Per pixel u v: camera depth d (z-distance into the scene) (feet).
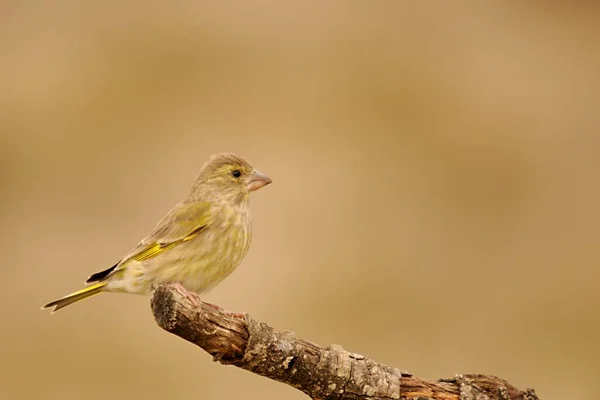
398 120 54.80
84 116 53.36
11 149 51.37
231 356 23.21
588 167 52.24
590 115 54.49
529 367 41.45
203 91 55.47
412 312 43.86
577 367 41.11
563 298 44.01
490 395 24.97
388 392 24.07
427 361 42.06
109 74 55.01
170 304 22.52
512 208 50.19
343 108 55.11
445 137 54.08
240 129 53.78
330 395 23.88
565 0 60.59
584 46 58.70
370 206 49.14
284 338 23.45
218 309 23.13
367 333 42.93
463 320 43.52
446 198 50.65
